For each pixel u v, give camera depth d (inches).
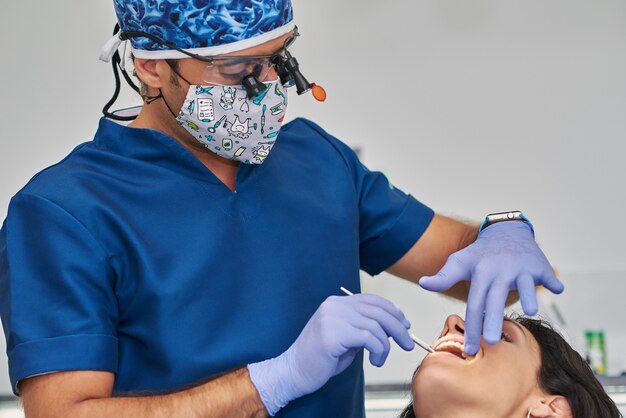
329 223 68.0
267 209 65.7
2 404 118.8
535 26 137.5
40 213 58.4
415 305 142.9
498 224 68.3
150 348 59.8
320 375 57.1
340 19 137.6
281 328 62.9
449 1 136.9
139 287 59.6
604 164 139.9
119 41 61.3
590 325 141.9
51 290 57.4
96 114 136.3
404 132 139.9
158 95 61.5
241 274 63.0
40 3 134.3
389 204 73.7
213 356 60.3
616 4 136.5
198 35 57.5
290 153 71.4
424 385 62.7
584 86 138.6
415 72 138.7
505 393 62.5
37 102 135.9
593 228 141.3
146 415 54.0
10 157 136.6
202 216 62.8
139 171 63.0
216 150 62.4
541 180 140.7
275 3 58.5
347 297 60.3
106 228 59.5
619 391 98.5
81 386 55.9
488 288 61.4
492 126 139.8
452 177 140.7
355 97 139.2
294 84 60.9
